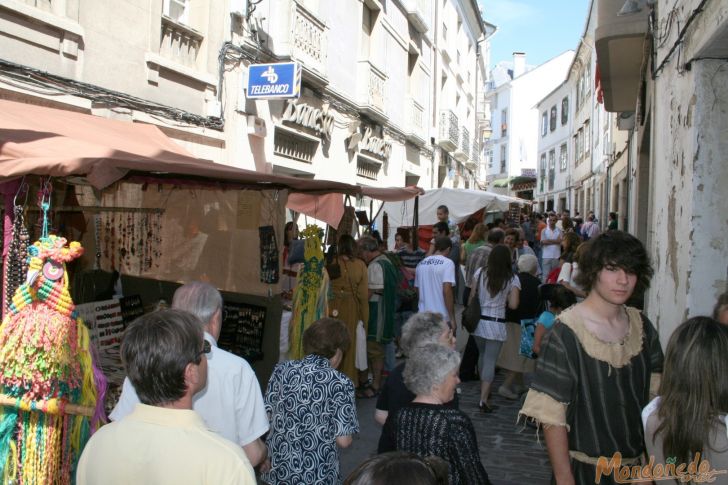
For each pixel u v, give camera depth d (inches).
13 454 123.0
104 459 75.3
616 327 102.4
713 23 183.9
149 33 321.4
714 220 212.7
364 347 269.4
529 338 243.3
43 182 141.7
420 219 535.2
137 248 239.1
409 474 56.0
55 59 268.1
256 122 406.6
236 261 223.0
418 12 772.0
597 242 101.9
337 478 128.3
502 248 257.1
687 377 84.0
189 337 80.2
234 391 113.3
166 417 77.0
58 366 122.0
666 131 277.7
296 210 284.5
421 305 273.0
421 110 849.5
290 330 231.8
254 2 402.9
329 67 531.5
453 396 122.8
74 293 227.1
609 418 97.8
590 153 1116.5
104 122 275.1
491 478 191.5
